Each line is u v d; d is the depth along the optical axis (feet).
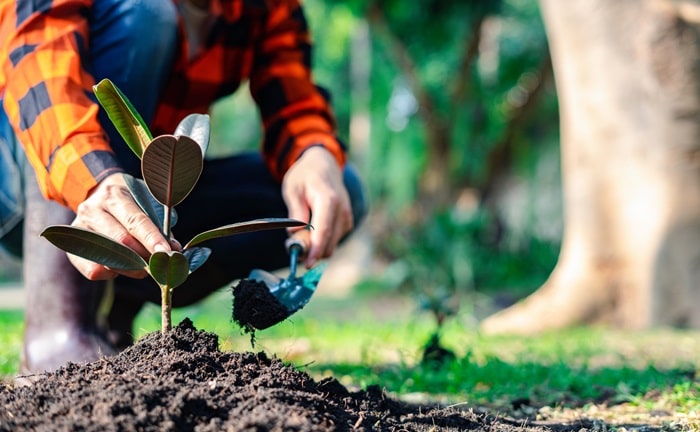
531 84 25.43
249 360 3.79
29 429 3.27
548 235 27.73
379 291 23.82
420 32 22.94
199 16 5.12
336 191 4.80
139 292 5.57
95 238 3.56
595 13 11.66
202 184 5.51
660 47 11.12
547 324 11.80
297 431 3.30
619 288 11.60
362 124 28.40
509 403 4.84
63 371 3.63
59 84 4.04
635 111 11.37
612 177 11.64
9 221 4.89
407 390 5.27
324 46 29.63
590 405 4.69
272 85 5.32
